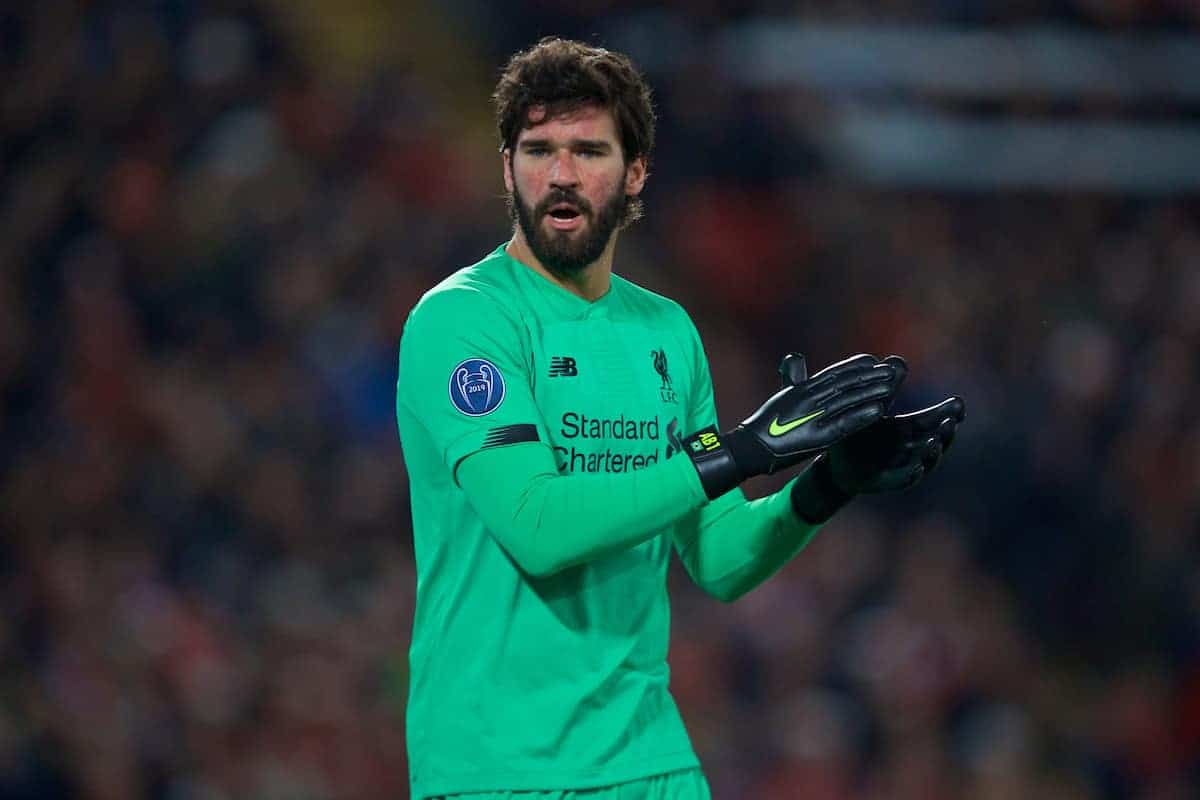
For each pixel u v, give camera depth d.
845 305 52.09
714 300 51.72
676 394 13.23
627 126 12.56
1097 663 44.06
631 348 13.01
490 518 11.95
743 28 57.56
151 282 41.88
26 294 41.06
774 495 13.71
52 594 33.56
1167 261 55.78
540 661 12.38
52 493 36.47
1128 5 60.81
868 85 57.94
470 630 12.47
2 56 45.41
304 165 45.91
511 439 12.04
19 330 40.06
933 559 41.81
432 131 49.50
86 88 44.91
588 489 11.77
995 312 52.50
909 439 12.85
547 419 12.53
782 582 39.53
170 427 38.47
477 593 12.47
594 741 12.38
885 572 41.28
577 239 12.45
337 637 34.09
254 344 41.41
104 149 44.09
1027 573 44.38
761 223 52.91
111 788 29.75
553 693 12.38
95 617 33.19
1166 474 46.88
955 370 48.16
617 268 50.69
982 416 46.16
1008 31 59.88
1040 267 55.09
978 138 58.00
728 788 34.91
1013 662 41.31
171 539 36.66
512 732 12.30
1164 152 59.09
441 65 56.03
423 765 12.54
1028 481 45.12
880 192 56.09
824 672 38.06
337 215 44.41
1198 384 49.41
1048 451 45.75
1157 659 44.19
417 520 12.88
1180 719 41.34
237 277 42.25
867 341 51.50
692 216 52.72
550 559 11.75
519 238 12.96
